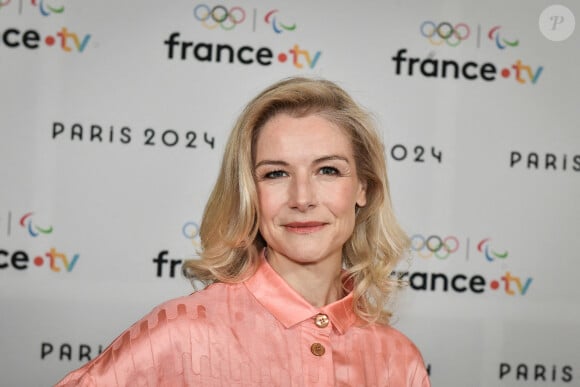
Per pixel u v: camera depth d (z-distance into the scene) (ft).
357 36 11.07
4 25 10.66
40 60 10.71
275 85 5.08
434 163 11.12
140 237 10.85
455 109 11.13
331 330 5.09
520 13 11.17
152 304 10.86
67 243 10.76
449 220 11.16
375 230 5.54
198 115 10.91
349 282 5.54
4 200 10.66
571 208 11.24
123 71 10.82
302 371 4.82
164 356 4.66
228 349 4.77
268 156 4.87
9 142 10.68
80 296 10.78
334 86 5.19
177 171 10.90
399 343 5.43
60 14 10.74
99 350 10.79
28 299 10.71
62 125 10.75
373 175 5.36
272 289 5.00
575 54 11.22
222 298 4.99
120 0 10.82
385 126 11.08
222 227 5.12
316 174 4.91
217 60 10.94
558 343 11.26
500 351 11.23
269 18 10.98
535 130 11.19
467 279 11.19
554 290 11.27
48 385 10.75
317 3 11.04
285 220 4.87
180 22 10.89
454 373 11.18
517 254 11.21
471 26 11.14
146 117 10.85
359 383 5.07
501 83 11.17
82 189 10.78
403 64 11.09
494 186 11.19
